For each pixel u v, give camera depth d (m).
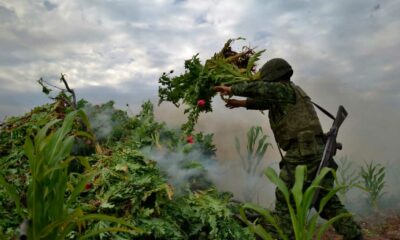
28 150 1.83
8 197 2.71
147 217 2.66
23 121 3.73
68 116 1.93
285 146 2.99
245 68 3.94
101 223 2.48
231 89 3.24
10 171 3.05
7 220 2.48
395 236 4.07
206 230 2.92
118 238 2.44
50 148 1.86
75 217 1.86
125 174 2.90
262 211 2.13
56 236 1.85
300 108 2.99
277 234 2.90
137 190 2.73
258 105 3.49
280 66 3.15
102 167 3.02
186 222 2.87
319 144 2.96
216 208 2.90
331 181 2.90
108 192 2.72
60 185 1.86
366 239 3.99
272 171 2.20
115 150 3.35
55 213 1.84
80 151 3.47
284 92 3.00
